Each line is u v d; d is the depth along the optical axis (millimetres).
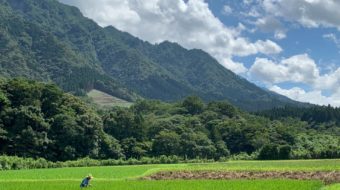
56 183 52344
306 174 61250
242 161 119500
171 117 179500
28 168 98750
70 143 126000
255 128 163250
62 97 135625
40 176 67562
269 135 160625
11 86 125750
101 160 119875
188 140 149500
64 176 67625
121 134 147750
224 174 64125
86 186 46781
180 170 70000
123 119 149125
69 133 125062
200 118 186875
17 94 125250
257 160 126312
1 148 116938
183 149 147250
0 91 122250
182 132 158250
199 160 130875
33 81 134125
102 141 133750
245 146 161750
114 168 90688
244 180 55906
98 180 58781
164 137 144375
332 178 56031
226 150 154625
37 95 128500
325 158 129625
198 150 148125
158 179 60594
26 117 120312
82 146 128375
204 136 154125
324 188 44812
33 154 118688
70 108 133000
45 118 128250
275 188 44844
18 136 117812
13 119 120562
